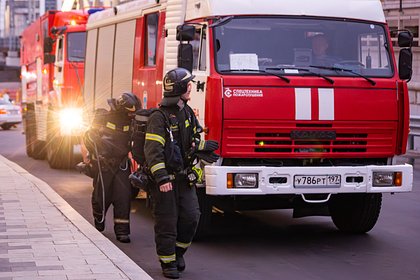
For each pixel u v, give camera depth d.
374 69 11.99
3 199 14.95
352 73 11.80
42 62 26.38
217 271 10.16
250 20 11.70
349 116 11.61
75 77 23.38
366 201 12.38
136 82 15.31
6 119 48.50
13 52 109.06
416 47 29.69
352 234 12.80
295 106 11.38
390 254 11.21
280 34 11.76
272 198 11.84
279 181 11.20
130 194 12.19
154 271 10.12
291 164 11.64
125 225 12.12
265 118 11.27
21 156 28.89
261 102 11.27
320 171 11.30
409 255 11.14
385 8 32.28
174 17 13.04
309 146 11.48
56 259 9.73
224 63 11.41
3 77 114.50
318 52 11.86
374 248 11.65
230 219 14.28
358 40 12.08
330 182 11.35
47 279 8.71
